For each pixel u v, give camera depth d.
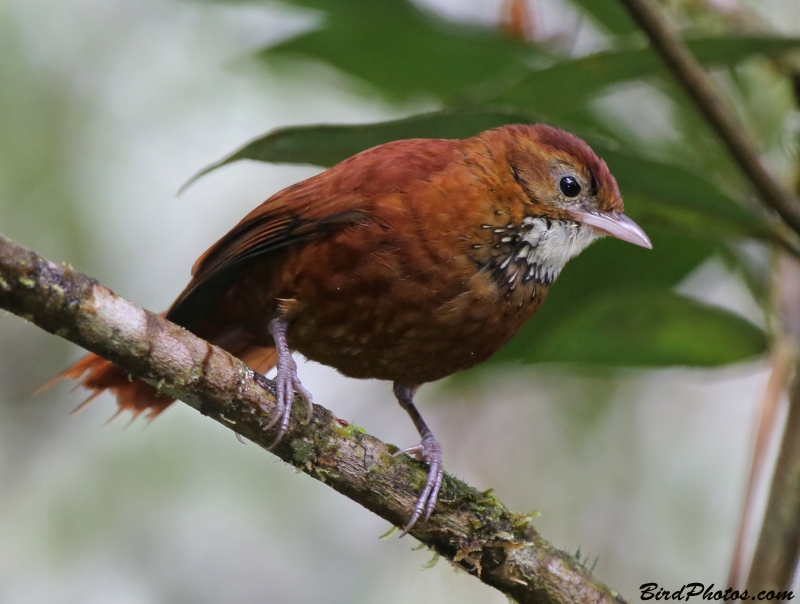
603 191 8.80
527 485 13.13
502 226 8.24
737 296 12.18
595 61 7.58
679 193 8.04
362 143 7.76
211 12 14.05
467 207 8.02
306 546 12.41
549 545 7.31
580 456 13.23
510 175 8.40
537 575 7.17
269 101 14.07
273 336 8.38
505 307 8.35
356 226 7.88
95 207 13.24
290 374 7.96
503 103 8.08
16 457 12.57
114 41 13.95
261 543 12.28
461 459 13.47
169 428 12.39
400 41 10.16
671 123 10.28
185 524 12.16
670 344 9.15
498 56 10.16
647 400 13.50
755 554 7.18
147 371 6.20
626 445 13.19
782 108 9.69
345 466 6.97
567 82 7.88
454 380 10.96
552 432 13.45
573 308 10.27
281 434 6.69
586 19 10.48
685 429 13.31
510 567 7.18
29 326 13.27
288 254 8.24
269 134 7.45
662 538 12.59
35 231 12.86
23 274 5.62
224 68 13.06
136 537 12.00
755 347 8.86
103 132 13.56
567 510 12.89
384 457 7.10
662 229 9.57
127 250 13.45
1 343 13.17
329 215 7.89
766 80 9.72
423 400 13.70
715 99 7.16
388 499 7.09
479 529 7.20
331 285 8.02
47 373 13.18
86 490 12.06
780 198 7.30
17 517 11.98
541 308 10.25
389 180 7.97
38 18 13.56
